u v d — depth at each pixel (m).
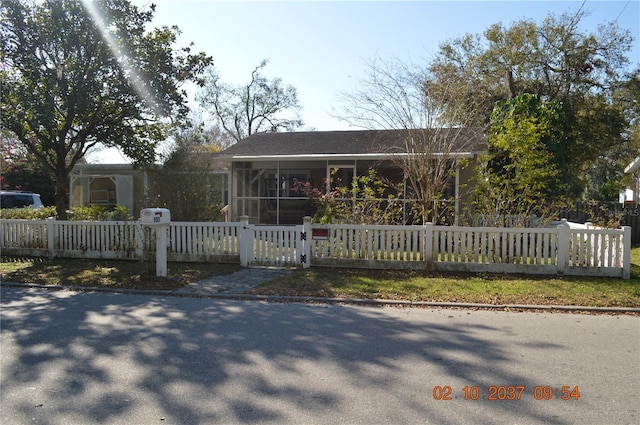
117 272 9.88
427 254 9.60
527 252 9.34
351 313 6.81
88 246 11.49
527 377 4.39
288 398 3.94
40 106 11.94
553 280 8.75
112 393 4.04
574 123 25.41
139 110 12.81
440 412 3.70
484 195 11.52
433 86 12.10
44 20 11.84
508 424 3.51
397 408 3.76
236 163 17.75
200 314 6.74
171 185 13.28
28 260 11.44
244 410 3.72
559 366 4.68
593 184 42.16
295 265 10.17
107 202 21.03
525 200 10.79
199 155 13.85
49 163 13.95
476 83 14.15
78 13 11.82
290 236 10.17
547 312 6.94
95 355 4.98
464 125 13.09
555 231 9.22
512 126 12.31
